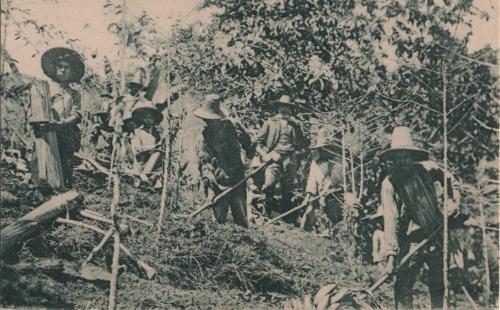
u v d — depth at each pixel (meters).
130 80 10.58
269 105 11.34
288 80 11.50
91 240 9.85
